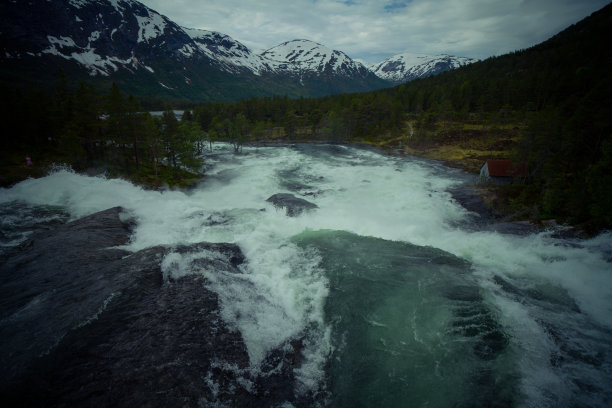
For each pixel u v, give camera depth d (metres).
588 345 10.54
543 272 15.49
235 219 22.95
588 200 21.72
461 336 10.84
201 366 8.21
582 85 74.06
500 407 8.19
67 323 9.23
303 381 8.84
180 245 15.33
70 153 35.88
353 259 16.69
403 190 38.56
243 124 80.56
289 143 93.81
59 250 14.66
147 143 41.03
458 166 56.75
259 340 9.82
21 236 17.97
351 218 24.80
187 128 57.19
